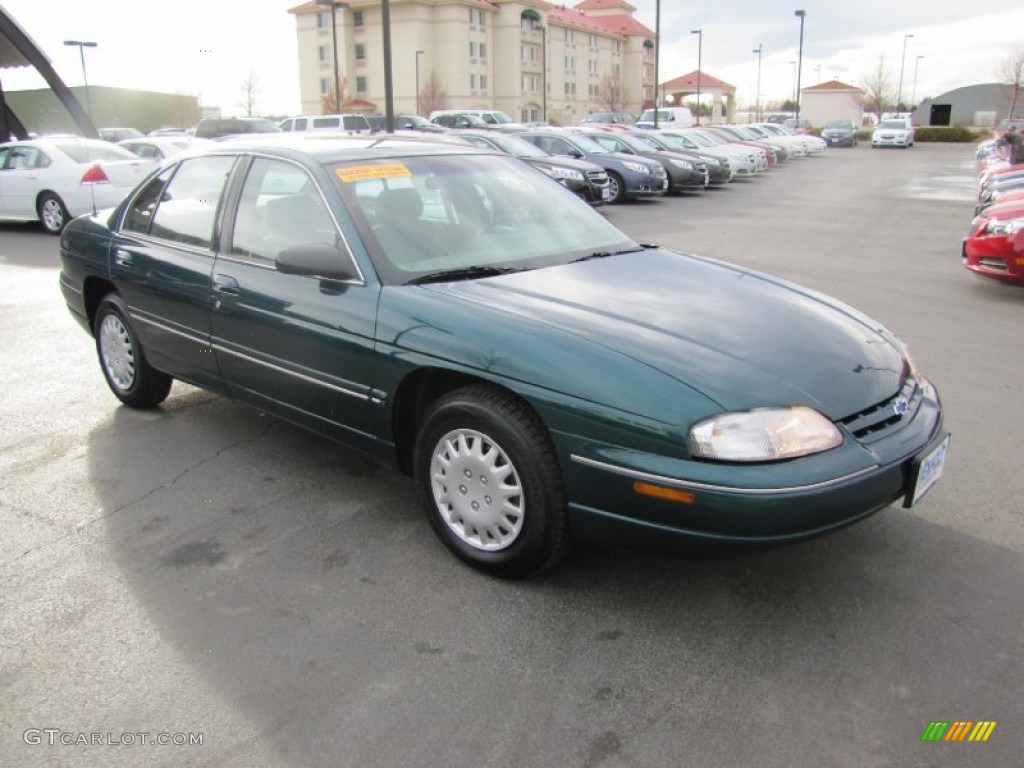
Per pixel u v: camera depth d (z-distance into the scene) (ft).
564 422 9.59
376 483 13.82
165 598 10.53
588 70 290.35
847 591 10.54
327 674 9.08
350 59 239.50
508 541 10.56
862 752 7.91
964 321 24.91
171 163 15.97
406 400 11.48
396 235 12.26
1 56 71.41
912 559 11.26
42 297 28.32
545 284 11.63
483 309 10.69
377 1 230.68
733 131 121.08
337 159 13.12
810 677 8.96
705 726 8.26
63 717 8.45
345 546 11.77
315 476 14.08
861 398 9.80
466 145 15.35
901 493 9.87
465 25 235.20
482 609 10.25
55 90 70.85
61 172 44.52
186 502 13.15
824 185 80.69
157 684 8.95
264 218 13.43
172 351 15.25
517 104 252.42
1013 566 11.07
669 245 41.39
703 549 9.14
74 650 9.50
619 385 9.34
